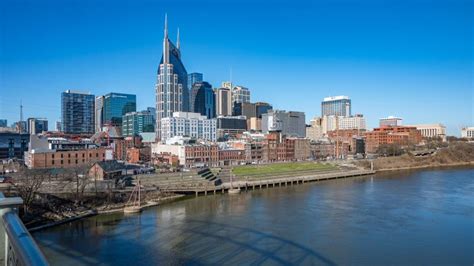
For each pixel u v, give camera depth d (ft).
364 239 238.07
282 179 554.87
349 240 236.02
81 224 290.76
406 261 197.36
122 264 195.83
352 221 288.30
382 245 225.35
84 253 214.28
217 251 215.72
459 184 504.43
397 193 433.07
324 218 300.20
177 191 431.02
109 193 363.15
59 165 465.47
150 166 589.73
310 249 217.97
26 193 298.15
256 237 243.81
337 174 643.45
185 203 387.55
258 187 520.42
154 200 393.50
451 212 316.40
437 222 281.74
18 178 335.88
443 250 214.90
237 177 549.54
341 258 202.08
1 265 25.67
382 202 372.38
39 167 429.79
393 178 611.88
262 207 356.18
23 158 577.43
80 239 244.83
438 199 382.22
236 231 260.21
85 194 349.00
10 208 27.07
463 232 253.24
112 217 316.60
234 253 211.41
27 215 288.30
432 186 488.02
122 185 398.01
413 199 385.70
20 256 19.69
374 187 497.87
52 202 319.27
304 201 388.57
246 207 357.82
